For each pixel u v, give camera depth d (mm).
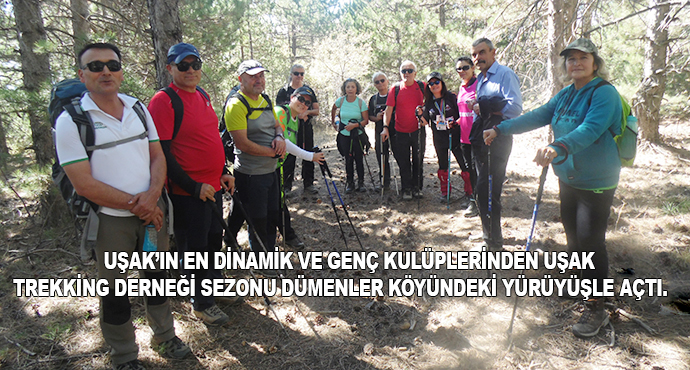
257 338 3104
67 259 4438
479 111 4137
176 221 3035
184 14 7887
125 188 2408
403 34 16594
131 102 2502
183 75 2820
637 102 7562
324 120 20125
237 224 4055
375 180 7199
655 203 5066
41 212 5375
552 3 7617
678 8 6246
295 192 6684
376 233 4902
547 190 5949
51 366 2789
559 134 3031
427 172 7539
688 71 7523
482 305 3402
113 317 2580
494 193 4047
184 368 2785
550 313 3232
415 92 5633
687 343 2766
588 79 2896
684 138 8250
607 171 2820
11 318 3336
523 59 9516
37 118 5070
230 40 8625
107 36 5109
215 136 3082
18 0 5230
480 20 12695
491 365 2725
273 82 22906
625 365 2629
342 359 2857
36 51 4781
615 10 10008
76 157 2246
